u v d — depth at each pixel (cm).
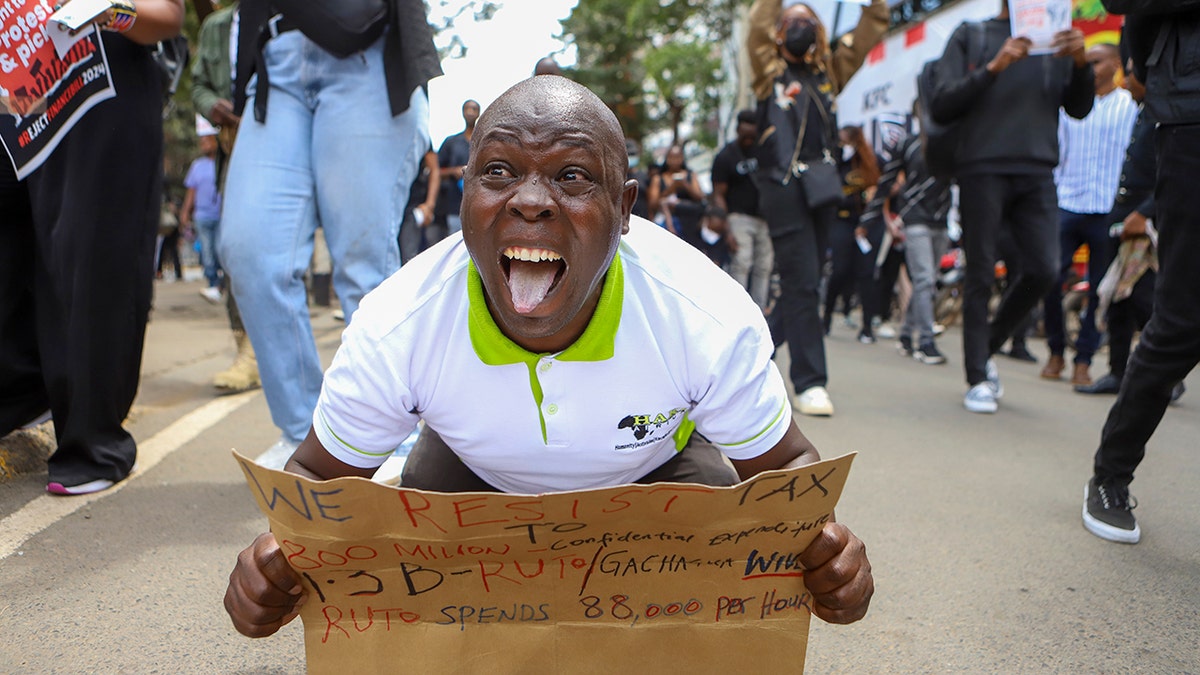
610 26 2364
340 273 260
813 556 131
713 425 147
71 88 217
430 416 146
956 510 272
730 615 136
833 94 430
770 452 148
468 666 136
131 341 252
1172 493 297
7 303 254
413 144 262
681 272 143
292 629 182
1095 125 530
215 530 229
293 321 257
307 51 254
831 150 423
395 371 137
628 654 137
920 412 431
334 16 240
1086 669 175
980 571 223
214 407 382
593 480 155
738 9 1548
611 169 123
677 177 841
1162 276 227
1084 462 338
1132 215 440
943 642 185
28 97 206
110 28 225
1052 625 194
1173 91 218
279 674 164
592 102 124
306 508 118
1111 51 540
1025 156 397
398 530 121
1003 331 447
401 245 559
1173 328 224
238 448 312
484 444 146
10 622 176
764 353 143
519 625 134
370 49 255
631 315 137
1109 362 496
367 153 253
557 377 137
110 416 254
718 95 1683
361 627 134
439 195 668
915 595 208
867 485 296
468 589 131
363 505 117
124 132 238
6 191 249
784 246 418
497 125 121
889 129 984
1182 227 219
